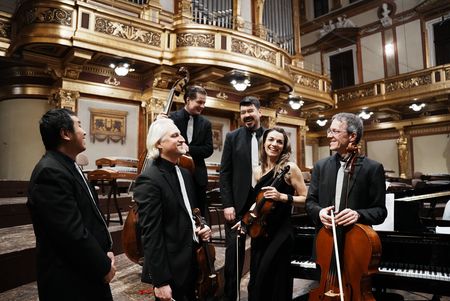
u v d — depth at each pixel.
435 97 11.64
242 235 2.45
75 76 7.16
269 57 8.45
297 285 3.95
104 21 6.75
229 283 2.54
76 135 1.73
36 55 6.79
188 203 1.98
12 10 8.85
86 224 1.66
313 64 16.33
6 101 7.46
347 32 14.99
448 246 2.31
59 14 6.32
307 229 2.71
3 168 7.37
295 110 11.57
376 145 14.72
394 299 2.78
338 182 2.25
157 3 8.05
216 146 9.23
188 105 3.02
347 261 2.03
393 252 2.49
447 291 2.12
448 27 12.68
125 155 7.75
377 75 14.30
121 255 3.70
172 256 1.79
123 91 7.79
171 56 7.44
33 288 2.61
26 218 4.28
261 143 2.56
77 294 1.55
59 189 1.54
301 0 17.11
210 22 8.60
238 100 9.45
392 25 14.02
